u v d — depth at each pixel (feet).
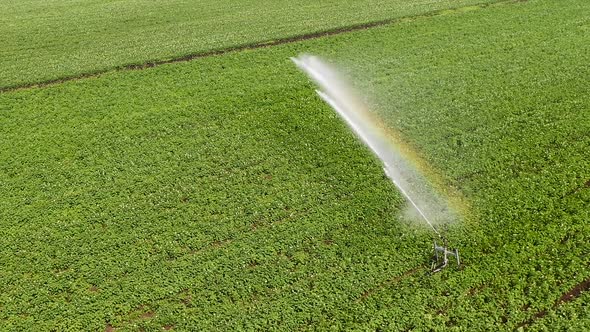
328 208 66.23
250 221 64.80
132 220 65.41
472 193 67.36
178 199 68.64
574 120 80.74
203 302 54.60
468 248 59.21
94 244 62.08
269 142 78.84
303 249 60.64
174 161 75.56
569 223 61.72
